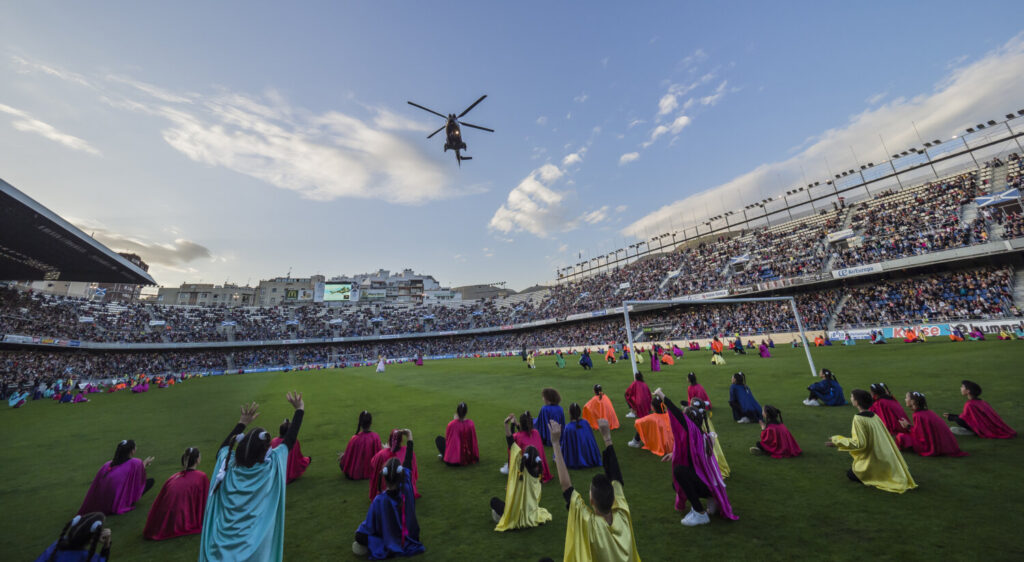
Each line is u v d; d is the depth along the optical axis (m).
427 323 81.88
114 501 6.52
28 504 7.21
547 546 4.71
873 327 31.88
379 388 24.17
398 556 4.58
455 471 7.91
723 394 14.23
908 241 36.44
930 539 4.18
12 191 24.31
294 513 6.15
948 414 7.95
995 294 28.91
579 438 7.74
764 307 42.12
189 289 93.88
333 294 94.19
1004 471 5.79
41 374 40.78
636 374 11.11
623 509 3.28
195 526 5.77
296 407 4.02
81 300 57.62
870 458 5.77
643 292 58.28
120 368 50.16
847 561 3.91
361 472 7.78
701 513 4.94
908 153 48.78
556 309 71.06
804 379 15.80
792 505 5.31
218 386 32.28
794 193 58.94
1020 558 3.71
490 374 28.25
